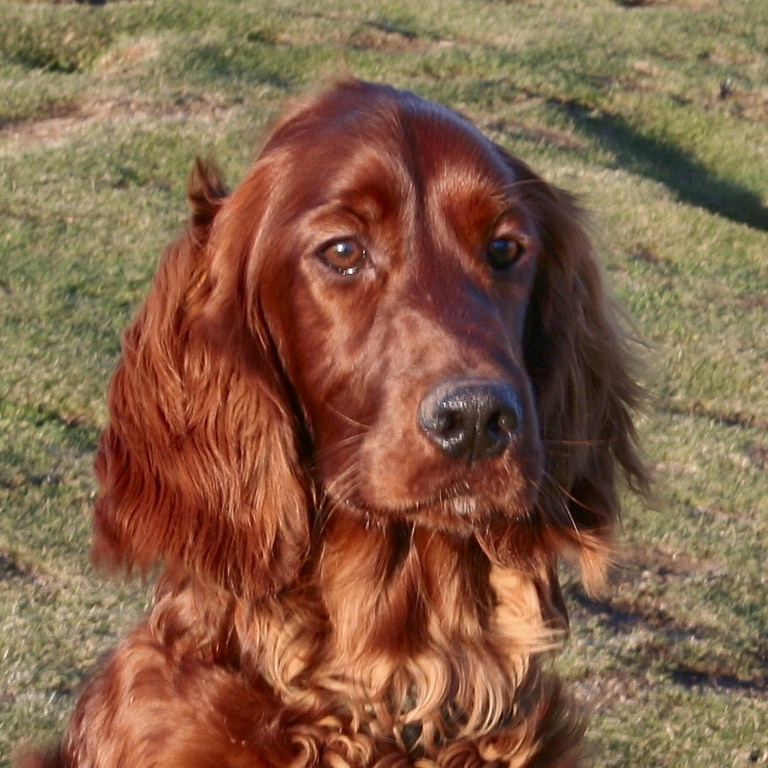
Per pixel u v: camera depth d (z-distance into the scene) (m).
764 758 7.47
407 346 4.29
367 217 4.44
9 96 20.89
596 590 5.09
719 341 15.20
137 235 15.78
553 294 5.03
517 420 4.10
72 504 9.66
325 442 4.60
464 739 4.69
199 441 4.64
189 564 4.59
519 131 21.91
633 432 5.40
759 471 11.86
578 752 4.90
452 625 4.72
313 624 4.69
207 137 19.16
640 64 26.20
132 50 23.72
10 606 8.14
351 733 4.60
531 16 28.48
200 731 4.44
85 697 4.94
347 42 25.33
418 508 4.21
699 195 21.64
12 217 15.98
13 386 11.45
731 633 8.98
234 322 4.71
